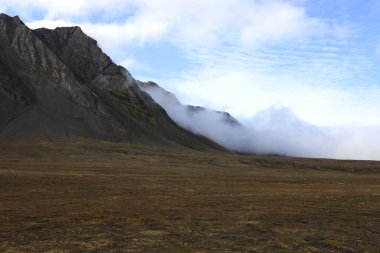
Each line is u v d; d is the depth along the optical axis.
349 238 19.34
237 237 18.56
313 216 25.77
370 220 24.98
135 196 33.44
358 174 105.56
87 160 95.19
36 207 25.72
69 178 46.84
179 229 19.98
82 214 23.64
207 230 19.98
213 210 26.91
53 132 141.75
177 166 92.88
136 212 24.98
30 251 15.09
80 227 19.83
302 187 48.97
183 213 25.17
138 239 17.53
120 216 23.30
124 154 113.75
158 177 56.12
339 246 17.58
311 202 33.31
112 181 46.16
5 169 58.84
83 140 141.88
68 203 28.06
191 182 49.84
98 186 40.25
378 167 119.12
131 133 167.62
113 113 177.50
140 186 41.91
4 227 19.20
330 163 125.06
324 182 61.22
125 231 19.16
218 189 42.19
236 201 32.25
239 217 24.31
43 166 70.88
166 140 179.88
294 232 20.30
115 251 15.39
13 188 35.62
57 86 172.12
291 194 39.34
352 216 26.36
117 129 163.00
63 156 101.44
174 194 36.03
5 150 105.56
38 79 172.88
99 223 21.00
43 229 19.09
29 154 101.38
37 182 40.97
